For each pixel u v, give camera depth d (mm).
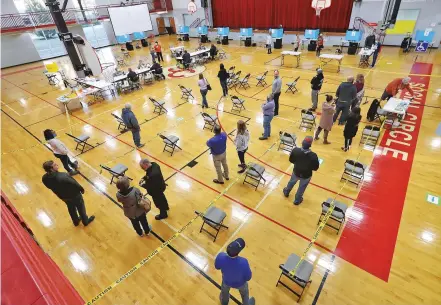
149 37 27234
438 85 11125
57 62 21266
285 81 13164
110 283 4500
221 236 5246
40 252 2492
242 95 11875
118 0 24125
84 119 10758
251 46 21109
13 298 1360
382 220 5289
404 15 16078
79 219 5762
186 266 4719
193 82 14062
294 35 20094
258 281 4367
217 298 4176
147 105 11570
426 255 4586
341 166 6898
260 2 20875
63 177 4828
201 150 8102
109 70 15047
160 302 4164
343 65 14867
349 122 6781
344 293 4113
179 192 6461
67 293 2285
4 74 19156
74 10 20016
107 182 7016
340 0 17469
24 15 19312
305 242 4996
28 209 6277
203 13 23922
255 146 8000
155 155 8016
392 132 8133
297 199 5738
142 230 5523
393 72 13062
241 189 6410
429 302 3924
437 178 6250
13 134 10008
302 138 8219
